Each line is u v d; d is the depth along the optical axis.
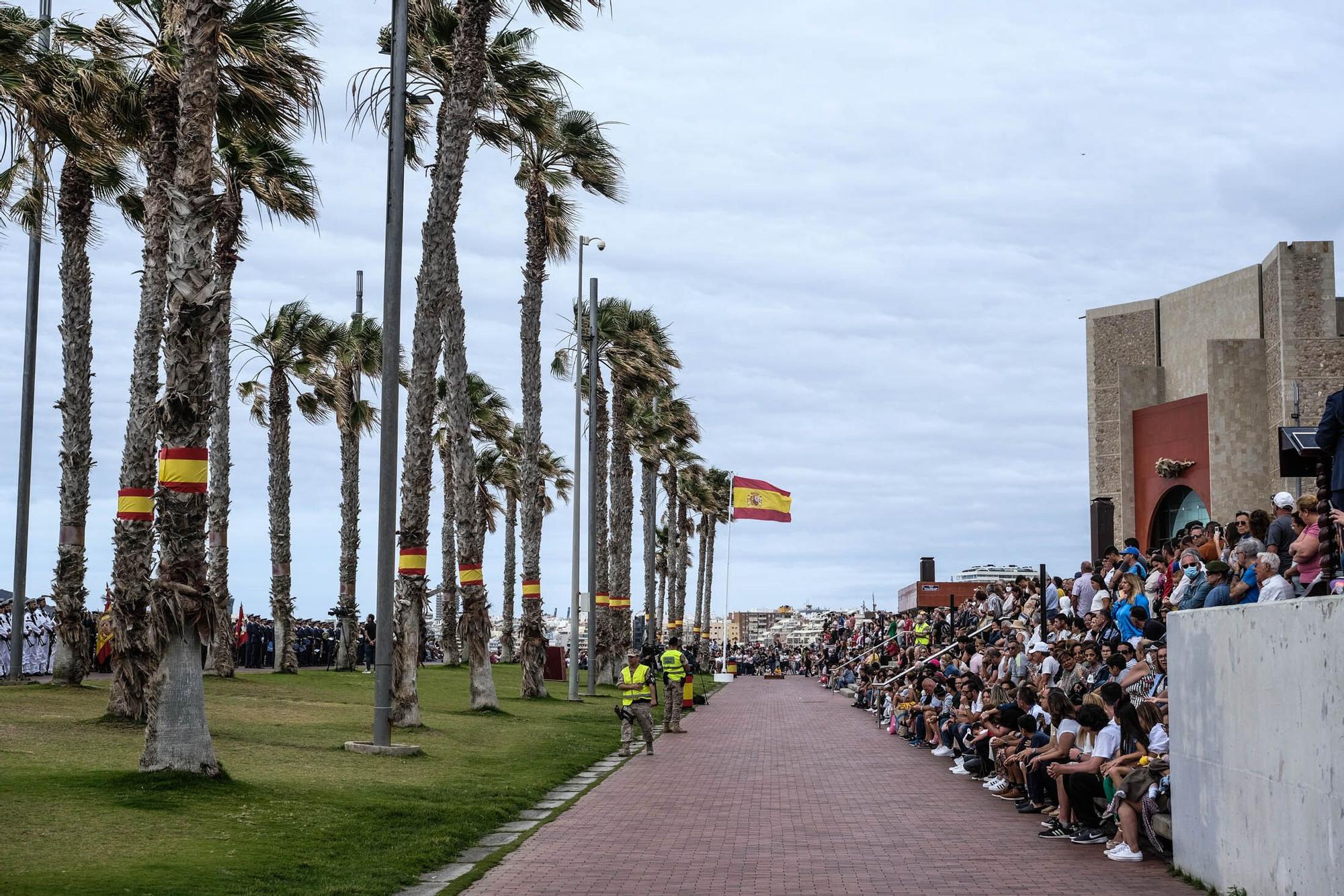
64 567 26.52
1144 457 41.78
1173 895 10.17
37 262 28.06
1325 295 34.78
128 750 16.39
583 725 27.97
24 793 12.66
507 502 70.19
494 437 63.34
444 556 57.34
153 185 21.84
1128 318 44.00
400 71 20.11
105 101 21.14
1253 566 14.19
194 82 14.99
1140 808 12.23
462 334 28.88
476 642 28.38
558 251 37.28
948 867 11.62
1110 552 22.61
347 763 17.48
